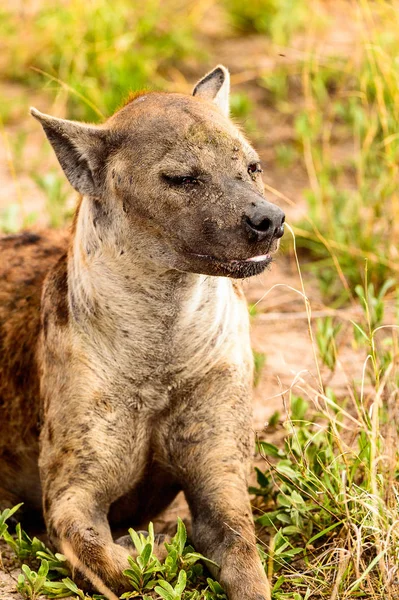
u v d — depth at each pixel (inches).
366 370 649.0
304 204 866.1
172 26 1095.0
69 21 1056.2
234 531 488.4
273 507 546.0
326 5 1110.4
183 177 478.0
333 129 951.0
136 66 1023.6
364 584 474.9
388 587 456.1
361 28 837.8
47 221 840.9
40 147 970.7
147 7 1090.1
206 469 515.2
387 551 472.1
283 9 1087.6
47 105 1029.8
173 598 452.4
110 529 542.9
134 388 514.9
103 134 501.7
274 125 978.7
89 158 504.1
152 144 487.2
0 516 509.4
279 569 495.2
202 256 479.2
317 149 910.4
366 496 491.2
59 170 882.8
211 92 548.4
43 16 1096.8
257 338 713.6
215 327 513.0
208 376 517.7
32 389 557.6
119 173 494.9
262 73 1019.9
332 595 449.1
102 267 503.8
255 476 577.9
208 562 486.0
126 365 511.2
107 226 501.4
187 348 510.3
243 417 523.2
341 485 511.2
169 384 515.2
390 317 711.7
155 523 564.1
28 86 1065.5
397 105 767.7
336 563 486.3
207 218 473.4
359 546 466.9
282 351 695.7
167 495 552.4
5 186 906.7
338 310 738.8
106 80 1016.2
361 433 548.4
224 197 472.7
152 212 485.1
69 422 515.2
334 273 768.3
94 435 513.0
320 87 941.2
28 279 588.1
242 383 525.0
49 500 512.1
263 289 769.6
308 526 514.3
